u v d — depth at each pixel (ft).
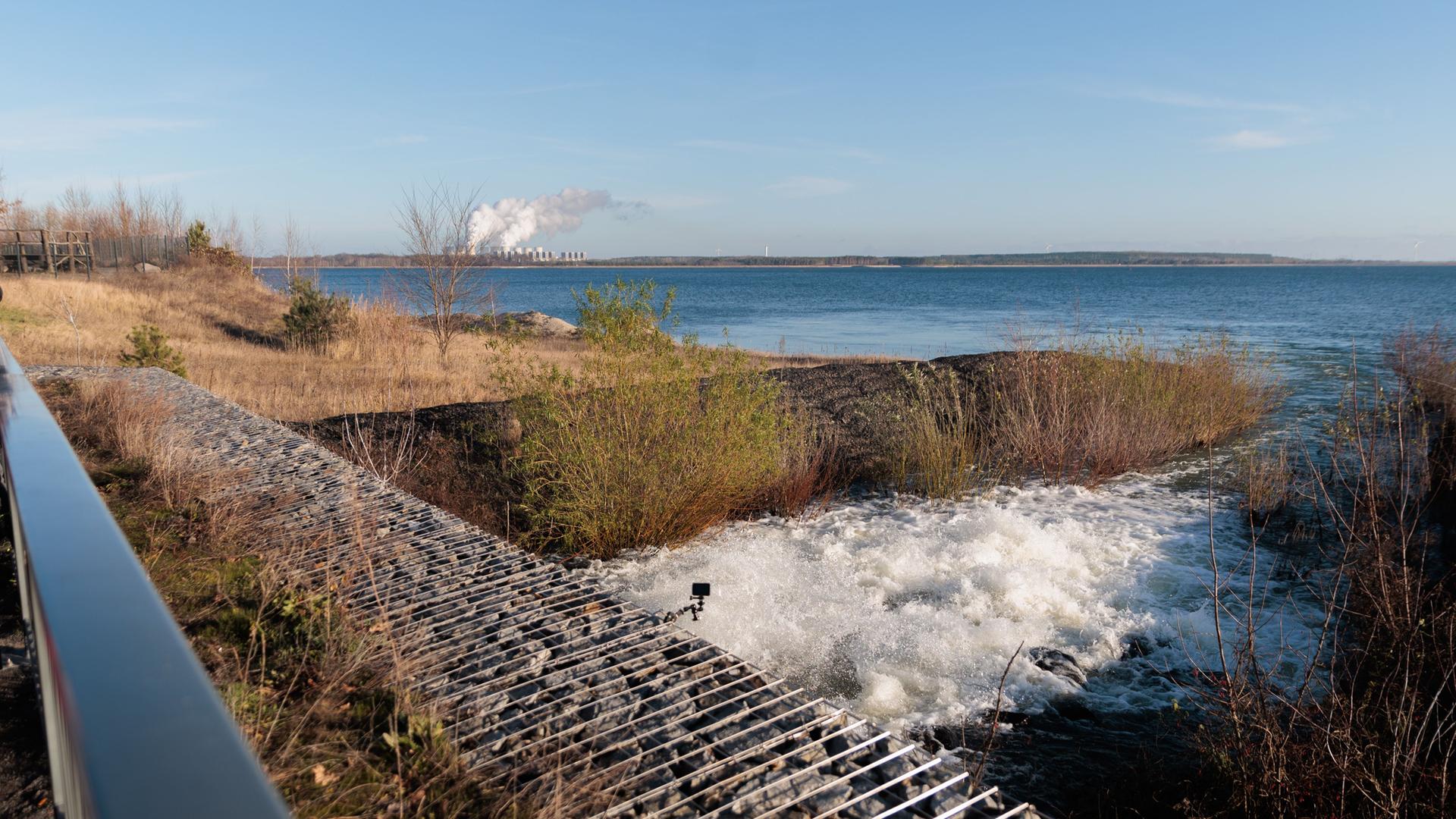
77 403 28.30
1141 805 14.75
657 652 11.73
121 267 115.24
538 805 8.23
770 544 27.76
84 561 3.65
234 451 22.70
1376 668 17.04
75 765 2.98
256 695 10.12
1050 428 38.60
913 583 24.30
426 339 73.51
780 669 18.97
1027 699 18.24
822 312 204.95
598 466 26.48
